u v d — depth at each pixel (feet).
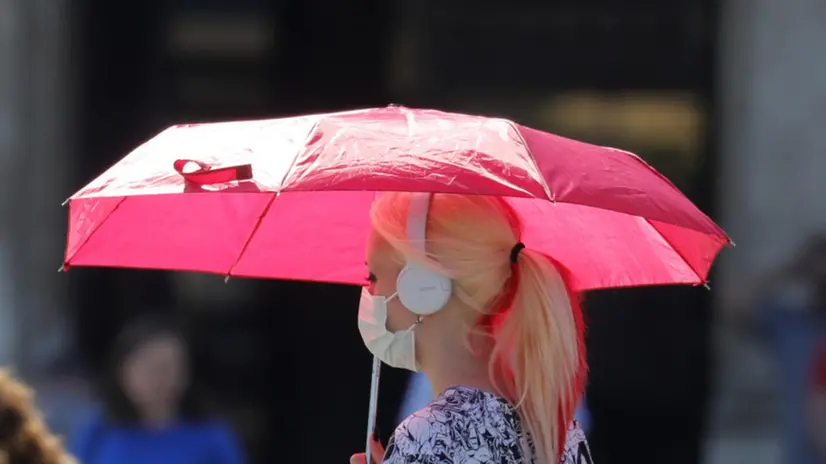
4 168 81.61
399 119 24.48
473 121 24.47
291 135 23.80
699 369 82.69
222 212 29.07
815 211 78.74
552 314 23.89
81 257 28.22
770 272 77.92
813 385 72.69
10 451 28.50
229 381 87.20
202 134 24.99
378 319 24.88
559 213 28.96
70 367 81.15
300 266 31.09
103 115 84.17
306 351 87.71
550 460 23.50
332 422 87.30
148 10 85.25
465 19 86.02
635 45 84.02
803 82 78.59
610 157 25.00
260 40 86.94
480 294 24.02
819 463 72.49
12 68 81.25
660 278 29.50
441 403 23.12
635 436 83.41
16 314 81.61
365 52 86.48
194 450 58.13
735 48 79.66
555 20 85.30
